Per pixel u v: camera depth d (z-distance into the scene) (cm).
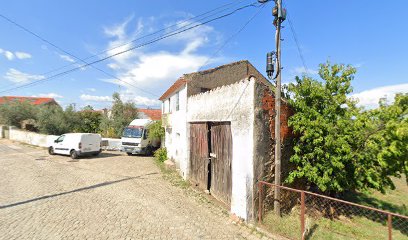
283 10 618
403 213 817
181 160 1210
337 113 702
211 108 881
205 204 797
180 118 1266
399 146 530
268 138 652
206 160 934
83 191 920
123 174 1237
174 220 660
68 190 930
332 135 651
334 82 702
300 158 687
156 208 750
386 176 673
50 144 1848
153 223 636
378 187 670
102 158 1764
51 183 1031
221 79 1292
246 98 654
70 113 2897
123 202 799
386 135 570
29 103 3272
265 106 646
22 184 1005
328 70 720
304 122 659
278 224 595
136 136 1930
